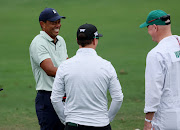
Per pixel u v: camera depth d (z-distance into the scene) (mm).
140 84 35031
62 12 80625
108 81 13227
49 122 17156
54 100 13586
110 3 93688
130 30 67688
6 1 99750
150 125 13656
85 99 12984
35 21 78375
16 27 73938
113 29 68562
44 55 16828
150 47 54594
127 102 29266
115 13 83062
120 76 38375
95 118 13023
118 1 96000
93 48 13547
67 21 68312
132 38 61500
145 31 66438
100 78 13016
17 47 58344
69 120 13203
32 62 17469
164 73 13445
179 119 13562
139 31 66688
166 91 13555
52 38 17375
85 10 84438
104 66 13180
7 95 32500
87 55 13297
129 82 35781
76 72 13078
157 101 13344
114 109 13625
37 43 16984
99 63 13188
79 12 81500
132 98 30422
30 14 84688
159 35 14078
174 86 13562
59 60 17500
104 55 49750
